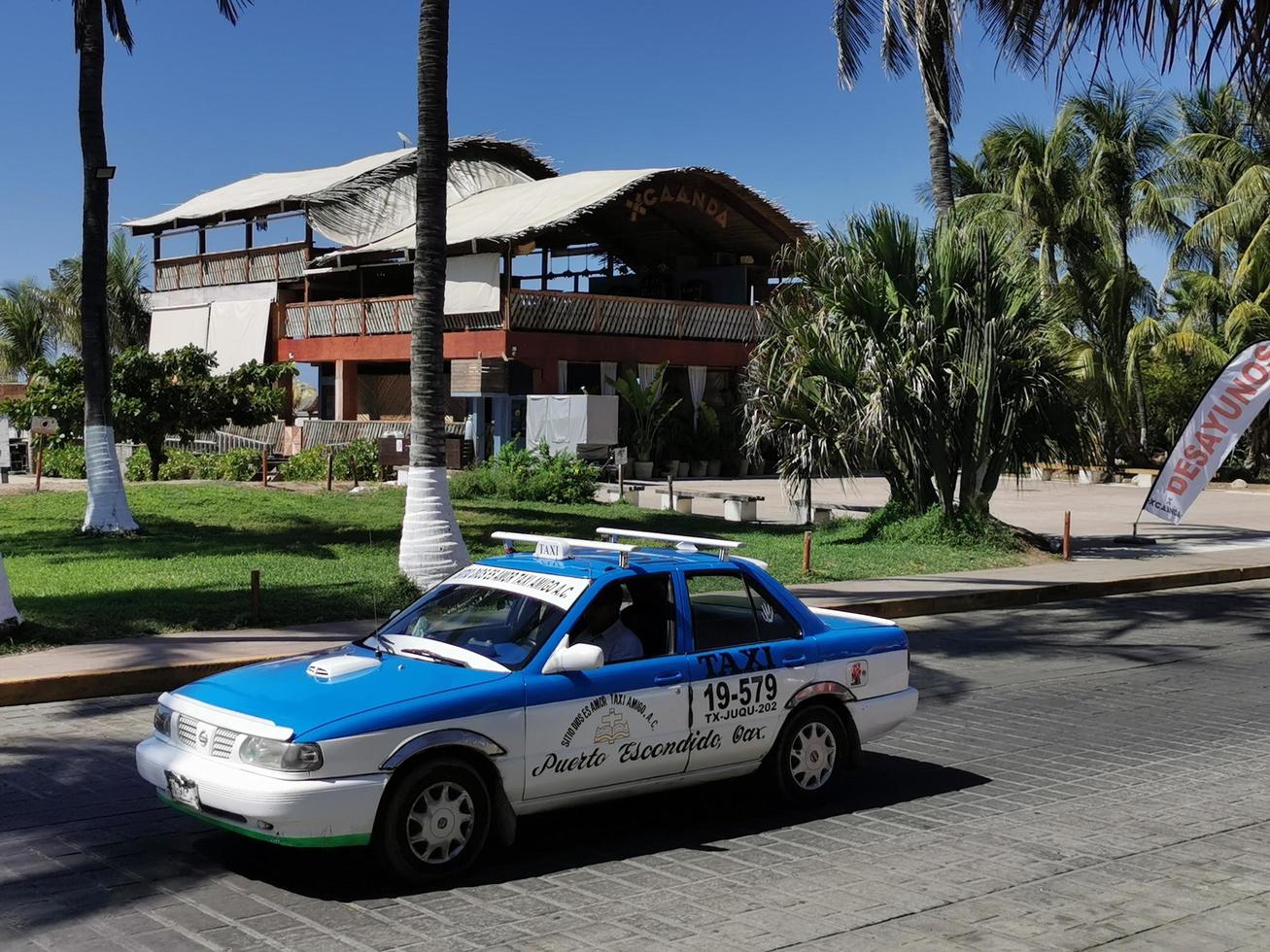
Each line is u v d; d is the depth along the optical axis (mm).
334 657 6660
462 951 5148
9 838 6637
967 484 21297
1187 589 18828
